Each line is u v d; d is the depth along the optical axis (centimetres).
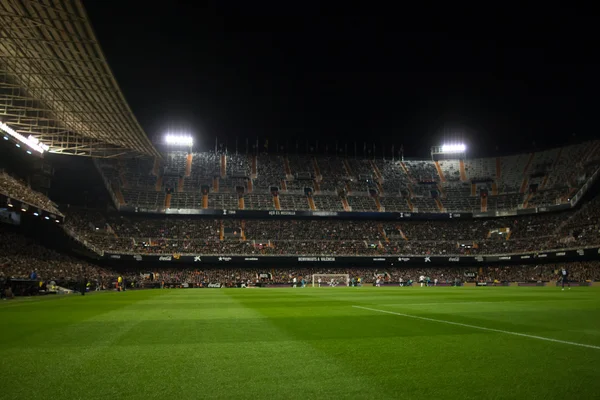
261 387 489
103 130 3669
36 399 452
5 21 2134
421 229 7075
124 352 703
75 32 2225
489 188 7394
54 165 5119
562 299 2275
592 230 5891
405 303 1970
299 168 7644
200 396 458
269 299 2438
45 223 4812
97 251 5294
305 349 721
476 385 495
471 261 6412
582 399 446
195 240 6197
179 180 6881
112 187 6384
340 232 6825
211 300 2361
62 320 1239
